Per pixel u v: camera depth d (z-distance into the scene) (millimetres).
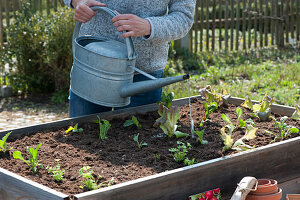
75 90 2322
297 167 2213
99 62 2176
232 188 1943
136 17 2195
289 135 2369
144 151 2115
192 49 8125
